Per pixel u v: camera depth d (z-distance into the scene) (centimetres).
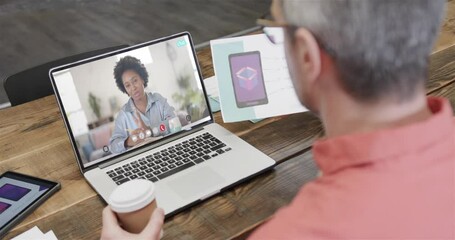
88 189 104
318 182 55
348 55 50
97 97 109
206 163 107
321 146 55
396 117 53
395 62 50
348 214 49
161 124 115
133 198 78
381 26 49
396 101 52
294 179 103
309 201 53
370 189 49
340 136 54
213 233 90
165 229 91
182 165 107
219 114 128
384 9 48
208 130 119
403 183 49
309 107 62
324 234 49
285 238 50
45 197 101
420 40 50
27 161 115
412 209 49
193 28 403
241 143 113
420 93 53
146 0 466
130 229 81
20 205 99
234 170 104
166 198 97
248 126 122
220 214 94
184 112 118
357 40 49
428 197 49
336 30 50
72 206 99
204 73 150
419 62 51
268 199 97
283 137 117
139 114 113
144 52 114
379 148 50
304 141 115
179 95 118
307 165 107
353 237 48
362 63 50
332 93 55
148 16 433
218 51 122
